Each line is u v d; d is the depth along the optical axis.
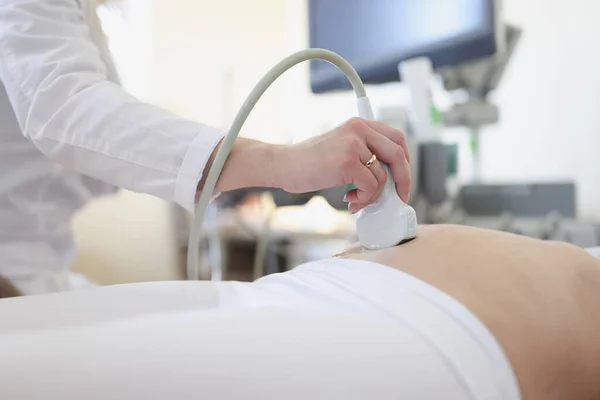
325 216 1.82
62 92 0.54
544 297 0.38
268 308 0.33
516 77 1.73
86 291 0.40
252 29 2.58
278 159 0.53
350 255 0.46
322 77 1.60
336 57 0.56
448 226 0.51
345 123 0.52
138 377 0.24
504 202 1.38
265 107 2.60
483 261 0.40
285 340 0.28
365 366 0.27
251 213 1.76
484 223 1.33
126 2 1.02
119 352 0.25
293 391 0.25
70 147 0.54
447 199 1.32
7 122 0.70
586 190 1.52
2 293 0.70
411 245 0.44
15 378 0.23
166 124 0.54
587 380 0.38
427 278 0.36
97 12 0.83
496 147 1.80
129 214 2.14
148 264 2.17
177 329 0.28
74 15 0.60
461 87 1.55
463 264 0.39
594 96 1.48
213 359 0.26
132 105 0.55
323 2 1.60
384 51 1.41
